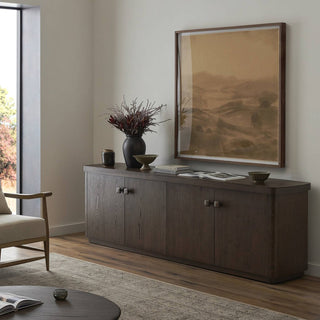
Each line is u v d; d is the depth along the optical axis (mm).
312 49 4512
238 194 4461
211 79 5102
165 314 3643
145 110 5480
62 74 5984
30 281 4359
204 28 5152
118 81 5984
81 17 6102
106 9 6059
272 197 4262
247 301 3949
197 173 4961
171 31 5469
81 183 6211
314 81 4512
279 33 4629
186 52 5273
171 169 4996
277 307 3830
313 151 4543
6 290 3104
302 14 4551
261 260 4359
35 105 5875
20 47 5969
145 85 5727
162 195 4984
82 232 6203
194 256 4789
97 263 4910
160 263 4926
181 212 4848
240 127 4930
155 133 5652
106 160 5645
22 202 6105
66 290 2961
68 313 2750
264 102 4762
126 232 5316
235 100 4949
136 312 3676
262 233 4336
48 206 5961
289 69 4645
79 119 6148
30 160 5969
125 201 5297
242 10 4918
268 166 4762
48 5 5840
